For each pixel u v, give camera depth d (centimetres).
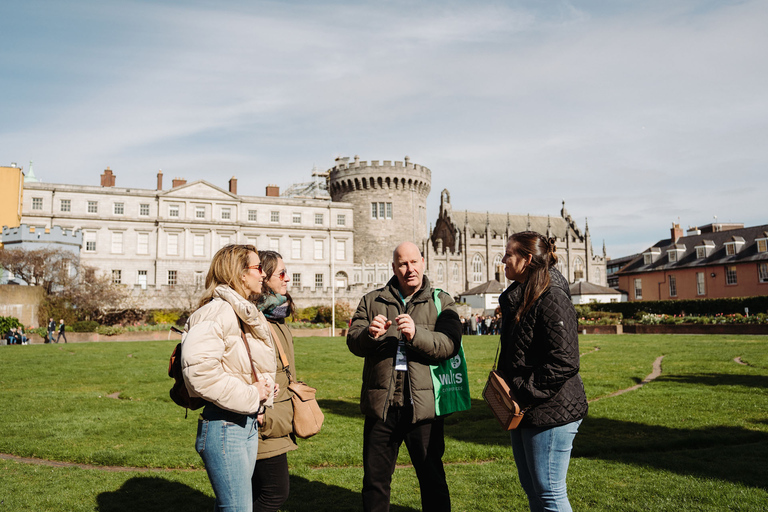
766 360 1814
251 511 415
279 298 513
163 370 1862
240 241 7094
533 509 456
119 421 1043
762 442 817
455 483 669
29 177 7712
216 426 407
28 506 611
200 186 6969
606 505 582
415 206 8488
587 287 6512
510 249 459
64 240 5350
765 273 5491
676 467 698
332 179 8556
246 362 412
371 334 493
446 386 525
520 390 428
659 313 5181
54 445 865
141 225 6700
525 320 441
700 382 1394
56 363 2092
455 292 8656
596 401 1165
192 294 5528
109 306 5009
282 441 470
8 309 4119
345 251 7619
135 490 665
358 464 777
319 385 1493
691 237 6512
